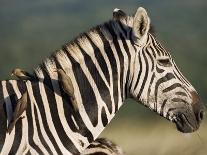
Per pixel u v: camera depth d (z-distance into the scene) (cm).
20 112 1176
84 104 1227
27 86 1216
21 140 1183
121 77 1245
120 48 1243
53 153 1200
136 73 1241
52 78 1224
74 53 1240
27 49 9606
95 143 1430
